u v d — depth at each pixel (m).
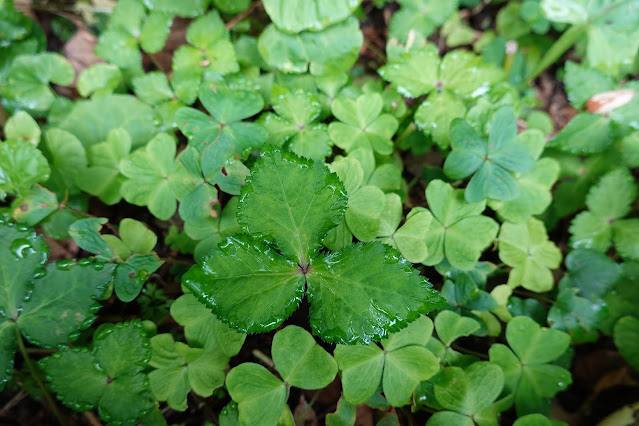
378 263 0.15
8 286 0.16
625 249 0.21
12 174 0.18
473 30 0.27
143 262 0.18
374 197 0.18
